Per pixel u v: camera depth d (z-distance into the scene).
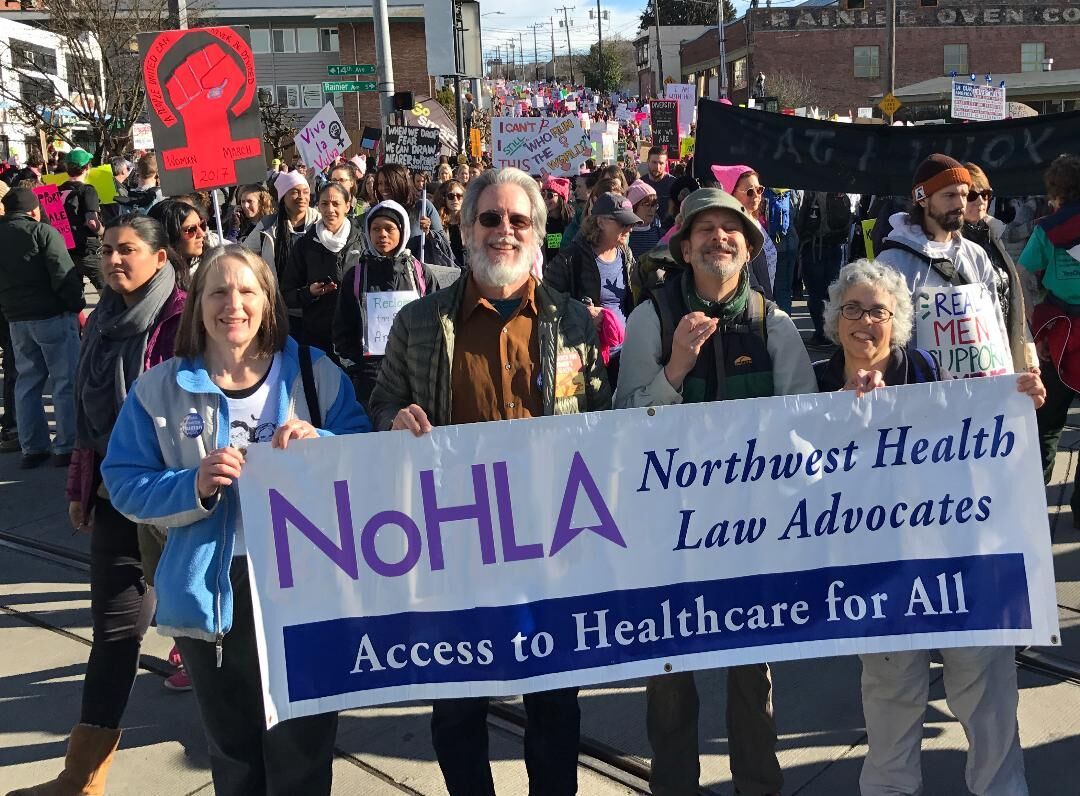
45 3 20.92
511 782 3.19
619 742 3.40
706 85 50.16
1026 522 2.60
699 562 2.58
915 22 50.38
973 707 2.71
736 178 5.09
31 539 5.57
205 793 3.22
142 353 3.09
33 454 6.93
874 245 4.78
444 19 22.88
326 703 2.46
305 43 45.66
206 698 2.51
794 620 2.61
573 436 2.52
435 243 6.68
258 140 4.75
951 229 3.54
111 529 3.06
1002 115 12.22
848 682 3.73
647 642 2.58
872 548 2.61
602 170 7.25
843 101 51.69
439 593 2.51
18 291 6.60
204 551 2.41
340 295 4.97
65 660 4.17
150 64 4.58
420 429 2.46
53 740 3.57
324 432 2.54
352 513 2.45
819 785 3.11
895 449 2.59
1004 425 2.59
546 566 2.54
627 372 2.77
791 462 2.58
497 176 2.63
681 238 2.73
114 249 3.11
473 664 2.53
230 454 2.32
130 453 2.47
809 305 10.13
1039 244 4.46
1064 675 3.63
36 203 6.74
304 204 6.05
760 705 2.85
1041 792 2.99
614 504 2.54
